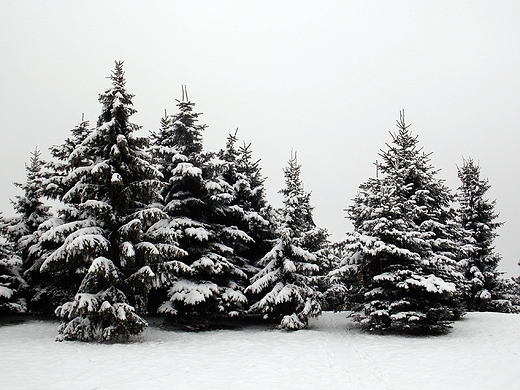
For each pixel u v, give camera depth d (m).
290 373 10.50
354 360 12.14
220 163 18.75
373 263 18.39
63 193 18.77
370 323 17.53
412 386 9.41
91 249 13.34
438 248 19.84
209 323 19.72
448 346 14.14
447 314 16.97
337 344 14.86
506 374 10.38
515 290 30.34
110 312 13.02
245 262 21.05
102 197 15.26
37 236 19.33
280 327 18.47
